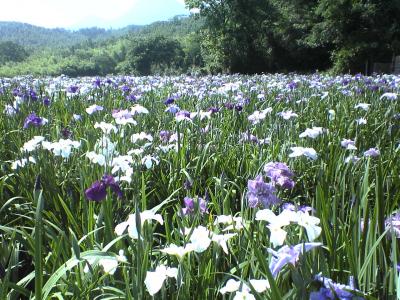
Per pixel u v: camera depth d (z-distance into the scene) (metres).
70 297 2.31
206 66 58.72
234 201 3.82
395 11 39.75
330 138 5.30
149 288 1.94
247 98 8.50
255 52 55.88
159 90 12.37
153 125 6.41
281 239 1.92
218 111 6.64
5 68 77.75
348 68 40.47
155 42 96.31
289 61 54.09
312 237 1.96
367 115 7.21
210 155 4.80
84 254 2.07
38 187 3.17
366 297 1.85
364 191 2.70
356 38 39.69
